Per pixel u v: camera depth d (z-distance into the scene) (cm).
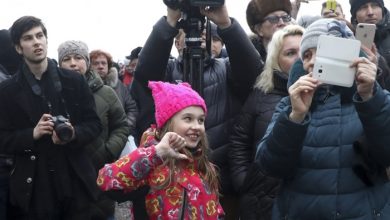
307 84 269
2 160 419
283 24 430
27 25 404
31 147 393
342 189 274
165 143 280
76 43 501
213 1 358
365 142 271
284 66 366
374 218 274
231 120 398
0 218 413
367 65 264
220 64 405
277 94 368
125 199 289
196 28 364
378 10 482
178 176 289
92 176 409
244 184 356
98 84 473
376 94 265
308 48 287
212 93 397
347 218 273
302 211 281
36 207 392
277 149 277
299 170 283
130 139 538
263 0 434
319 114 283
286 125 272
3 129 401
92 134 409
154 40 375
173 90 300
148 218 291
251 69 384
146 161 279
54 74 412
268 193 347
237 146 377
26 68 409
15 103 402
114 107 471
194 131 298
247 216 354
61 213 404
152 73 383
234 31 374
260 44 457
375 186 277
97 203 436
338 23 286
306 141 281
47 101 406
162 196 287
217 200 303
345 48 269
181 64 411
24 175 394
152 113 402
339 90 283
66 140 386
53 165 397
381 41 480
